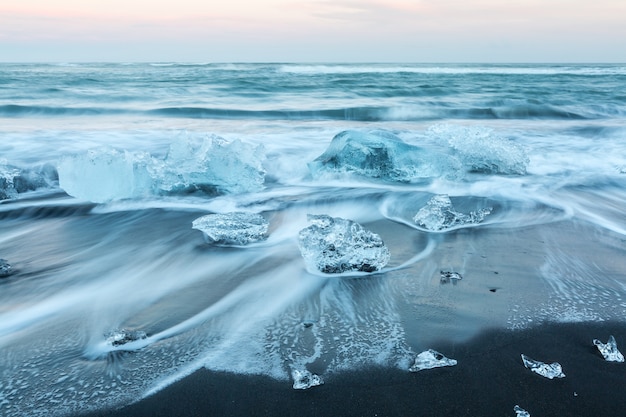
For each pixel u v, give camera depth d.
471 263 3.43
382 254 3.28
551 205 5.03
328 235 3.24
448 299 2.88
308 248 3.28
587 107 13.66
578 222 4.45
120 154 5.21
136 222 4.48
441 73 33.06
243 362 2.27
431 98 16.33
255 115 12.07
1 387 2.07
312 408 1.99
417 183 5.96
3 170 5.36
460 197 5.34
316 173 6.16
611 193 5.57
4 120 10.46
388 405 2.00
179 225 4.38
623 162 7.04
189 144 5.61
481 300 2.86
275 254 3.65
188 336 2.50
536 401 2.02
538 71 38.53
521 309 2.75
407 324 2.60
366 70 36.19
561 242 3.88
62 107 11.71
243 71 32.28
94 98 14.69
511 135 9.33
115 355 2.32
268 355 2.32
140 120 10.80
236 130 9.24
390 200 5.26
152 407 1.99
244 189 5.53
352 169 6.07
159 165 5.29
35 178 5.54
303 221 4.52
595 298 2.88
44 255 3.69
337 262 3.22
